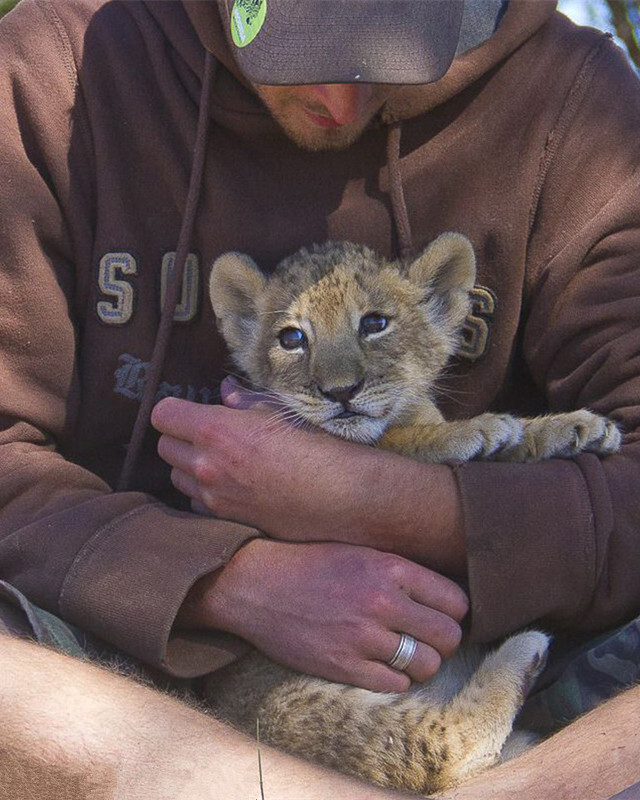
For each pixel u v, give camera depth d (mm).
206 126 4488
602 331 4398
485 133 4590
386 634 3924
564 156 4566
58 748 3229
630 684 3908
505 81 4609
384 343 4684
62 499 4168
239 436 4137
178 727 3312
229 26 4270
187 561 3902
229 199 4590
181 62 4617
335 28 4066
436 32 4098
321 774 3275
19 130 4520
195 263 4645
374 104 4348
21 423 4359
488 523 3949
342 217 4652
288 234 4652
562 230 4555
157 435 4617
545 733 4262
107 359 4566
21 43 4586
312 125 4395
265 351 4785
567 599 4008
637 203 4430
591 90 4617
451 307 4715
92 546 3967
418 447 4434
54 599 3928
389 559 3998
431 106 4500
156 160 4590
